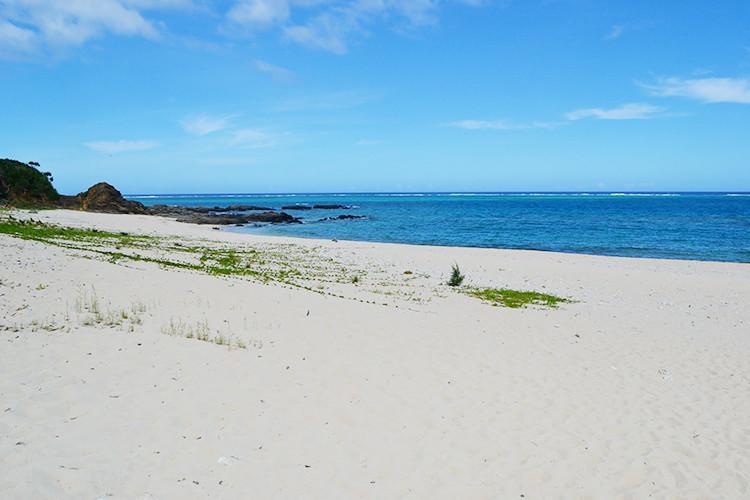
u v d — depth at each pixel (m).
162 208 84.44
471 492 5.79
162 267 17.62
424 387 8.70
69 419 6.00
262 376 8.36
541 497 5.83
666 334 14.45
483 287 22.12
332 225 70.94
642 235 56.56
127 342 8.92
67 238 25.28
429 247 40.34
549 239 53.03
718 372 10.97
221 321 11.34
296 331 11.30
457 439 6.98
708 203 158.00
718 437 7.72
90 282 13.01
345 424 7.09
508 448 6.86
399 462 6.27
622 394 9.20
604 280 25.28
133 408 6.55
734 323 16.77
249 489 5.31
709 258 38.97
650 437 7.55
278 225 70.00
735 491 6.27
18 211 44.47
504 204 160.75
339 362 9.53
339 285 19.94
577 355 11.46
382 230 63.28
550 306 18.23
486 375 9.56
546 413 8.08
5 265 13.30
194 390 7.39
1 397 6.20
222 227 64.12
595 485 6.18
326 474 5.82
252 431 6.52
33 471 4.89
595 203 165.00
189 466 5.53
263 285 16.52
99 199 69.44
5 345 7.89
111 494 4.82
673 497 6.07
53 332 8.88
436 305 16.67
